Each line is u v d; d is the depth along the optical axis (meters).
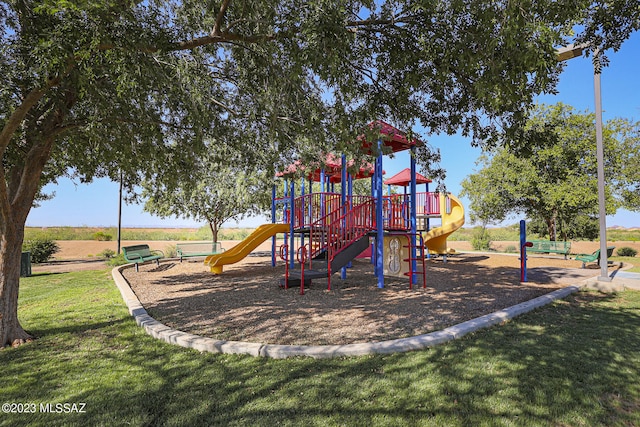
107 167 7.75
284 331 4.60
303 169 8.08
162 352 3.95
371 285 8.41
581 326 4.71
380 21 4.72
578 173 17.17
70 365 3.63
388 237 10.11
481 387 2.93
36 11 3.05
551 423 2.43
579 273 10.19
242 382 3.11
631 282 8.29
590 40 4.34
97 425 2.51
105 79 4.77
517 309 5.36
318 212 11.99
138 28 3.73
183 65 5.35
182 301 6.63
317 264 8.70
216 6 4.74
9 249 4.57
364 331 4.55
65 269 14.07
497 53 3.80
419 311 5.62
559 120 17.20
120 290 7.85
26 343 4.41
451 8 4.00
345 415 2.54
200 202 16.61
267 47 4.75
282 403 2.73
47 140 5.00
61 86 4.37
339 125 5.24
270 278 9.66
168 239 34.88
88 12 3.22
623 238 32.69
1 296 4.41
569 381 3.03
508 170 18.36
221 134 7.04
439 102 5.84
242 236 36.94
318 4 3.78
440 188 7.37
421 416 2.52
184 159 7.30
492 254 17.61
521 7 3.15
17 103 4.68
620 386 2.96
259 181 15.21
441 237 14.90
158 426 2.47
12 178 5.11
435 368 3.31
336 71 4.00
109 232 38.44
